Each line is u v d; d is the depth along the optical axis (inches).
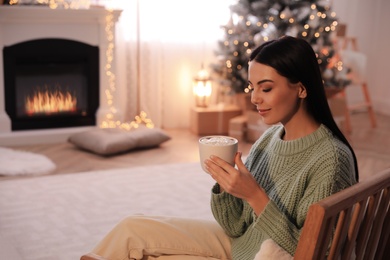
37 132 183.3
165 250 63.6
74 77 188.9
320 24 188.5
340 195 47.7
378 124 221.0
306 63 59.1
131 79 202.1
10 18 174.1
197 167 161.9
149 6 198.1
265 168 65.5
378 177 53.1
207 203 134.6
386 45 240.2
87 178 149.6
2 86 177.0
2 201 131.7
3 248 107.6
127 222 63.9
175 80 208.2
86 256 53.2
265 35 186.1
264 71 59.1
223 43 192.9
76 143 177.3
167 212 128.2
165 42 204.1
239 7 189.3
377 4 238.5
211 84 203.3
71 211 127.0
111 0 193.3
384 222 61.8
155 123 208.8
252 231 65.2
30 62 181.2
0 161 158.1
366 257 59.4
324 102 61.7
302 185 59.6
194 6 203.8
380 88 243.6
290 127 63.4
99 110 191.6
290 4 185.6
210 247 66.1
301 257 46.3
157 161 167.9
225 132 201.3
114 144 169.9
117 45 196.5
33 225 118.8
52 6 181.3
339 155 58.7
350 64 215.2
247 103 192.9
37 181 146.4
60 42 183.5
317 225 45.3
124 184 145.7
